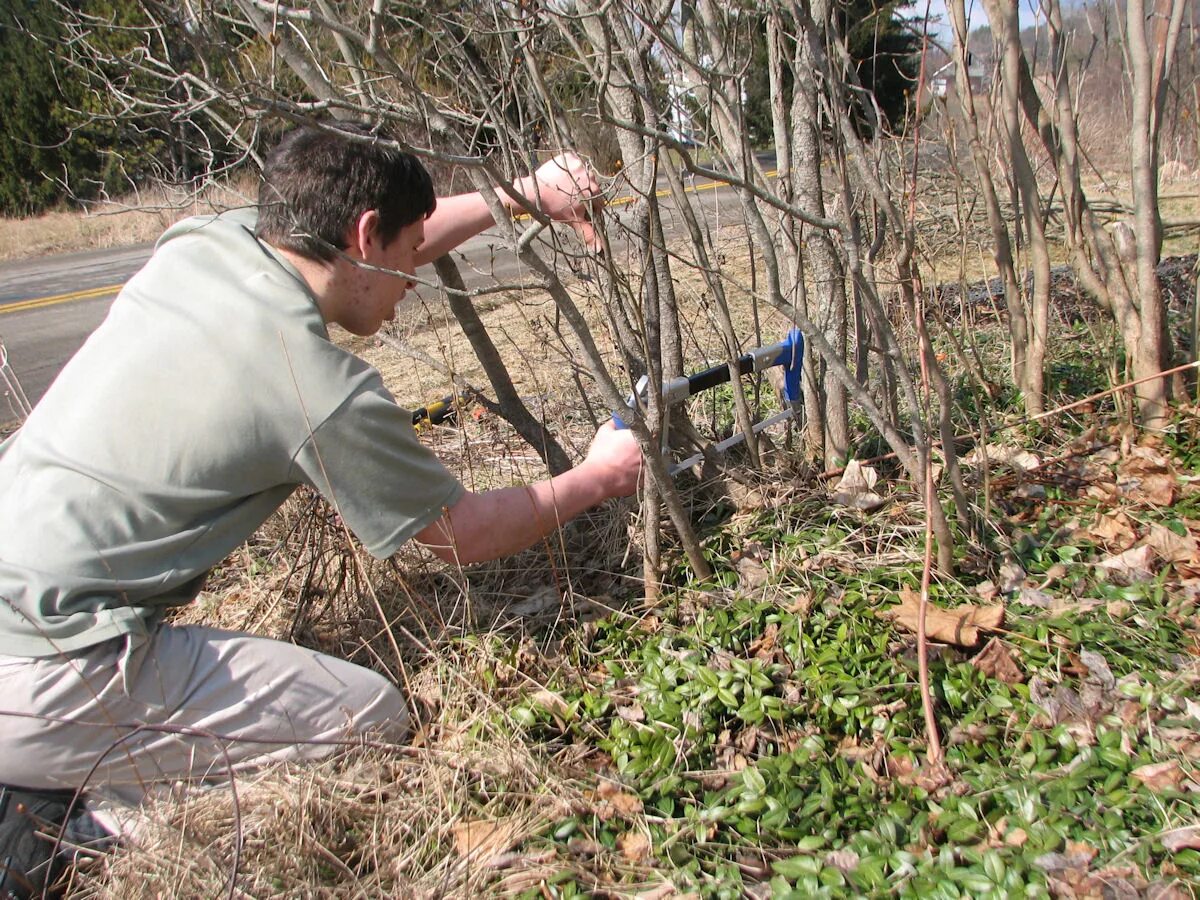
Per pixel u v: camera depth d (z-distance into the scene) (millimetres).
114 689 1773
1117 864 1469
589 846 1687
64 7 2129
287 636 2359
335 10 1860
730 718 1938
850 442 2689
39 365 6484
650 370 2066
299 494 2475
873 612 2105
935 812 1635
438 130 1682
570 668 2156
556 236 2012
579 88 2391
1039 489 2492
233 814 1768
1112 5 2990
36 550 1741
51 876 1752
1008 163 2809
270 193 1915
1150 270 2594
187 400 1775
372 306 2043
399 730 2047
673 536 2480
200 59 1546
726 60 2145
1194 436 2568
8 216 13961
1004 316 3848
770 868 1588
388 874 1684
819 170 2389
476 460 3135
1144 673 1857
